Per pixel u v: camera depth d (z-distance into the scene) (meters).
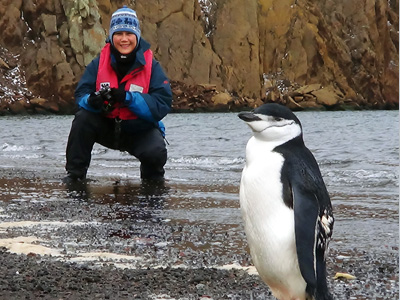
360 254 5.48
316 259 3.67
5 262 5.00
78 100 10.29
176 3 51.59
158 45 50.88
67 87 45.50
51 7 46.91
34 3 47.25
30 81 45.88
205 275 4.70
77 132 10.45
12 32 46.72
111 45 9.89
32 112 44.81
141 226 6.68
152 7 51.25
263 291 4.35
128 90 9.95
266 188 3.78
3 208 7.81
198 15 52.19
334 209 7.79
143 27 50.81
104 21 49.56
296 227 3.65
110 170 12.76
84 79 10.27
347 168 12.60
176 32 51.28
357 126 27.20
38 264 4.96
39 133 24.34
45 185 10.12
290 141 3.85
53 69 45.78
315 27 55.47
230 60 52.88
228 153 16.30
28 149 18.38
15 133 24.34
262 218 3.80
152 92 10.09
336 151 16.27
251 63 53.19
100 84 10.03
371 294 4.34
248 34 53.44
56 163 14.41
